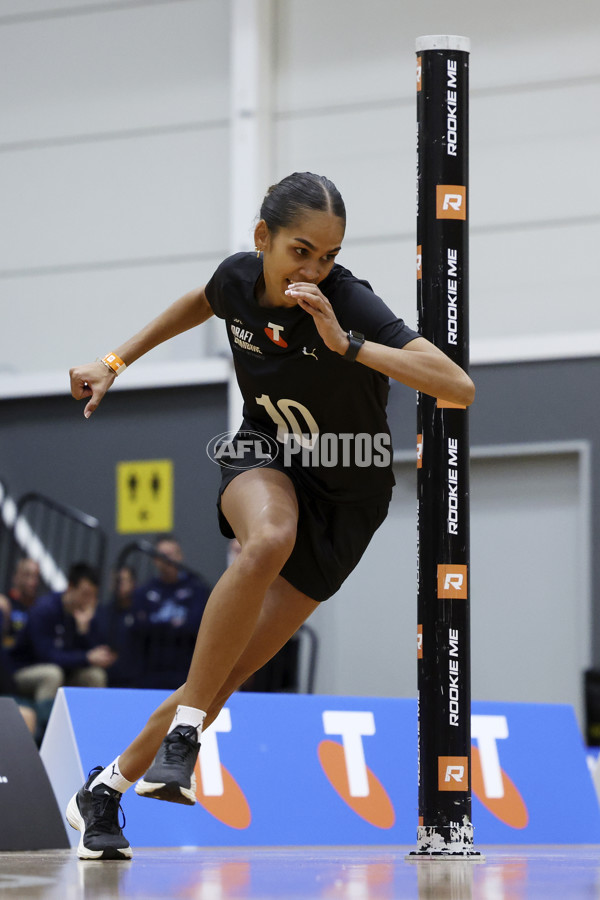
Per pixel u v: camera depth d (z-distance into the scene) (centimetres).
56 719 905
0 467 2603
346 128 2477
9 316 2647
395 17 2459
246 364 671
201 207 2547
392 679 2412
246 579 614
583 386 2305
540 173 2366
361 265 2453
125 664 2169
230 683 680
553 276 2347
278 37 2523
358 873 580
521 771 1057
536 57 2377
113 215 2605
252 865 645
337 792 976
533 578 2347
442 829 729
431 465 752
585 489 2288
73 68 2645
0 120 2681
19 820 852
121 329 2581
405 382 604
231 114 2511
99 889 483
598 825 1079
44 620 2139
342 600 2455
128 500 2516
